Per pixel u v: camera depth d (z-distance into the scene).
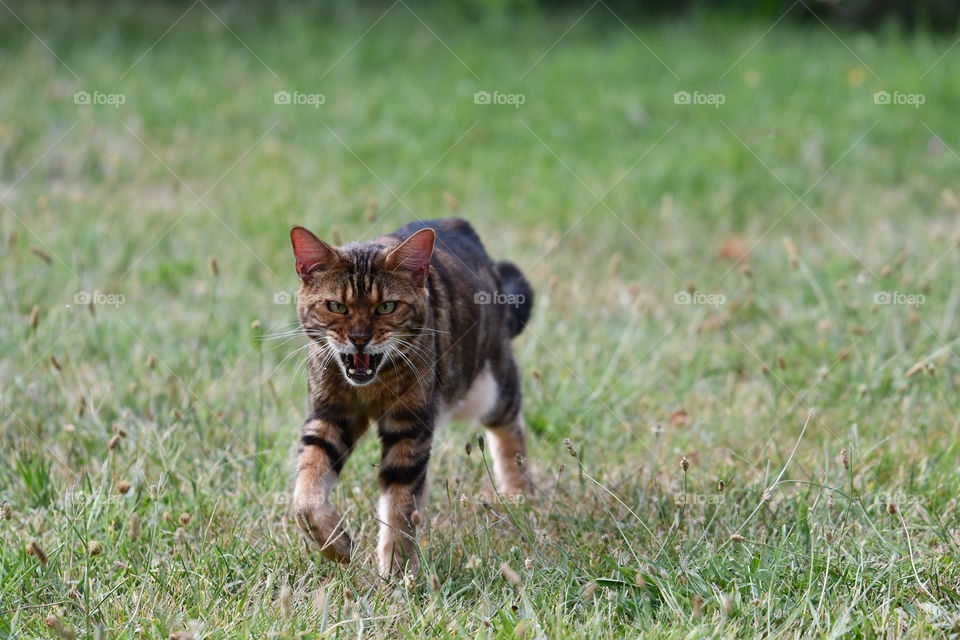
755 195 16.42
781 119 19.59
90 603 6.47
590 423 9.52
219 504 7.77
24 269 12.07
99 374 9.91
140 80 20.17
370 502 8.02
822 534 7.16
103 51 21.53
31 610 6.42
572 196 16.14
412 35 24.44
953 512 7.69
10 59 20.50
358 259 7.50
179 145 17.39
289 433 8.80
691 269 13.42
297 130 18.64
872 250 13.58
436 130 18.97
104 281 12.13
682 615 6.20
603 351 10.95
